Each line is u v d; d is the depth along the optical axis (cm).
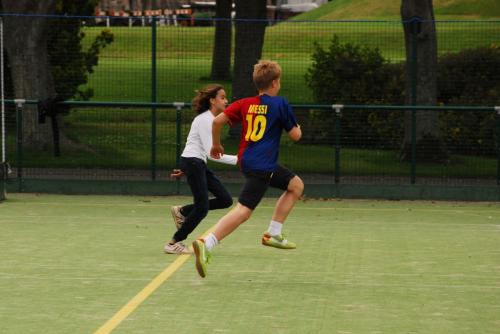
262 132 2212
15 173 4100
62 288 2119
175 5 9688
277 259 2522
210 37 4588
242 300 2005
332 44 4762
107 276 2262
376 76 4666
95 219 3306
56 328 1755
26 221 3234
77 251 2617
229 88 4644
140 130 4066
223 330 1744
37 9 4450
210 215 3462
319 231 3080
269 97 2230
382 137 4000
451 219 3428
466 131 3988
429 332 1748
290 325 1788
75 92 4628
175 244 2580
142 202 3822
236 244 2775
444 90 4659
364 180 4003
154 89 4153
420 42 4506
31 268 2359
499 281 2248
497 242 2869
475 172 3994
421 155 4000
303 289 2127
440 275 2314
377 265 2448
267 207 3719
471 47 4762
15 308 1917
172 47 4531
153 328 1756
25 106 4066
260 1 5181
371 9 11388
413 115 3928
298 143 4047
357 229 3138
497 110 3875
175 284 2169
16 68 4453
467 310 1933
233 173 4141
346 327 1777
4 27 4444
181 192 4016
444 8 10531
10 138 4106
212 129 2264
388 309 1936
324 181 4025
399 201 3959
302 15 12006
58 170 4056
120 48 4603
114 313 1875
